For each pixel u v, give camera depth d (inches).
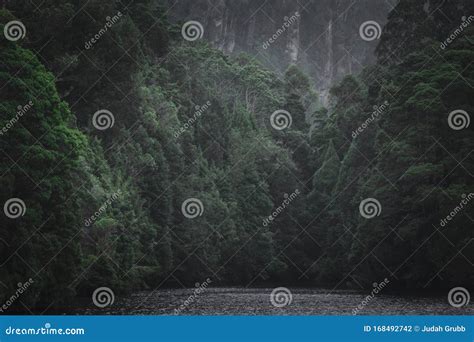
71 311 1998.0
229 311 2041.1
